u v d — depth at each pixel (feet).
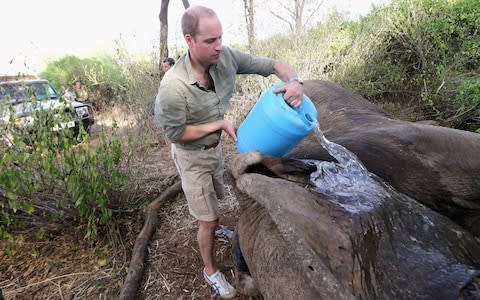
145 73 27.55
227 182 16.71
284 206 5.61
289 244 5.18
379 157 9.87
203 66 8.79
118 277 11.98
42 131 13.42
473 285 5.70
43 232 13.85
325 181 7.03
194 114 9.07
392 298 5.57
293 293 6.02
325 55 25.70
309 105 8.27
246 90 26.32
